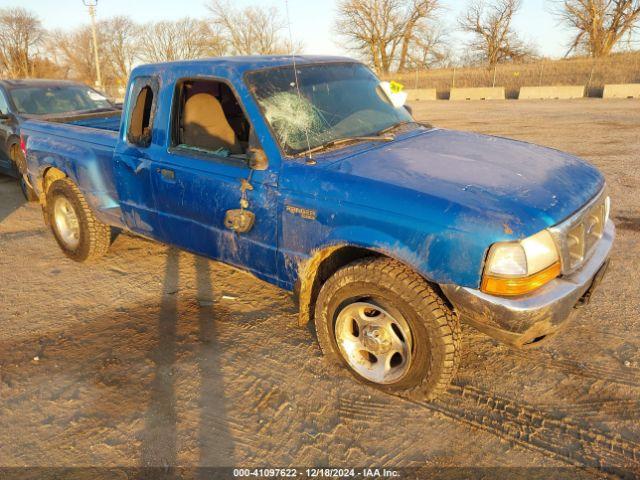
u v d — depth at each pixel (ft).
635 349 11.13
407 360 9.41
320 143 10.91
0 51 198.70
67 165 15.42
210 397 10.28
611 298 13.26
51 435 9.43
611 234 10.51
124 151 13.61
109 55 192.95
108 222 15.34
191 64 12.14
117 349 12.02
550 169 9.98
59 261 17.39
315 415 9.67
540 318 8.22
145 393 10.46
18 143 24.72
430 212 8.46
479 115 57.26
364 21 156.04
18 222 21.95
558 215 8.50
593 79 92.79
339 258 10.56
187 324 13.01
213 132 12.51
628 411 9.40
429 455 8.64
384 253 8.91
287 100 11.32
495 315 8.20
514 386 10.20
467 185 8.91
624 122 45.21
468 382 10.39
